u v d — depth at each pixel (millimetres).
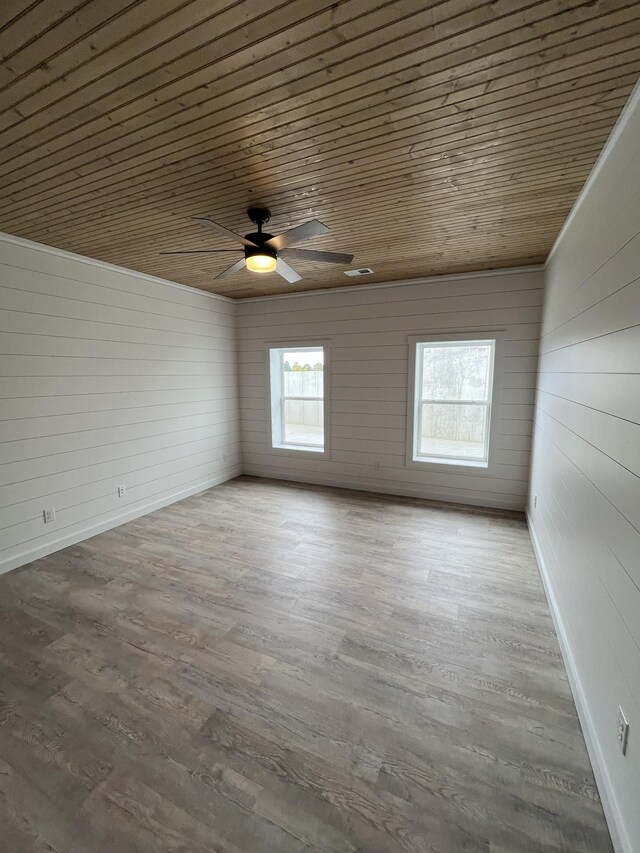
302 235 2283
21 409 3086
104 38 1212
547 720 1758
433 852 1279
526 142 1780
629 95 1468
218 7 1105
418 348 4559
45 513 3291
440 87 1423
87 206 2445
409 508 4383
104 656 2162
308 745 1650
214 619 2473
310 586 2842
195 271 4020
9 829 1354
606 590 1547
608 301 1685
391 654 2166
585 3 1095
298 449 5422
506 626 2393
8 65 1313
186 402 4754
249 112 1561
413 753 1612
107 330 3744
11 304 2986
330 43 1231
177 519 4113
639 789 1132
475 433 4523
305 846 1302
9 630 2373
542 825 1351
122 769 1553
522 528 3814
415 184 2195
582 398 2057
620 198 1591
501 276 4039
